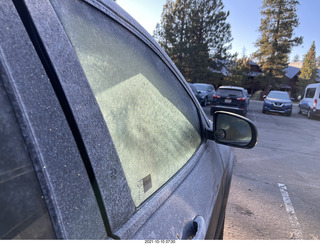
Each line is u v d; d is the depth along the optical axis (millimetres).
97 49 835
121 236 655
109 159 692
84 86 679
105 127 717
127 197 730
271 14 39375
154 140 1069
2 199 446
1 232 435
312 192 3855
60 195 531
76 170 579
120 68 950
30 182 490
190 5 30516
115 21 1017
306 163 5469
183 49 30250
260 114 16453
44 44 588
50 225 503
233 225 2791
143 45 1228
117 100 875
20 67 523
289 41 39625
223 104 12844
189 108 1657
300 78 47500
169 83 1436
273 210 3199
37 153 507
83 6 827
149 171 939
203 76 31375
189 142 1477
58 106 581
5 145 468
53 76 590
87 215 582
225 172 2086
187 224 942
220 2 29969
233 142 1630
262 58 41250
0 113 473
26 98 517
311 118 16109
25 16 576
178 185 1082
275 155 5957
